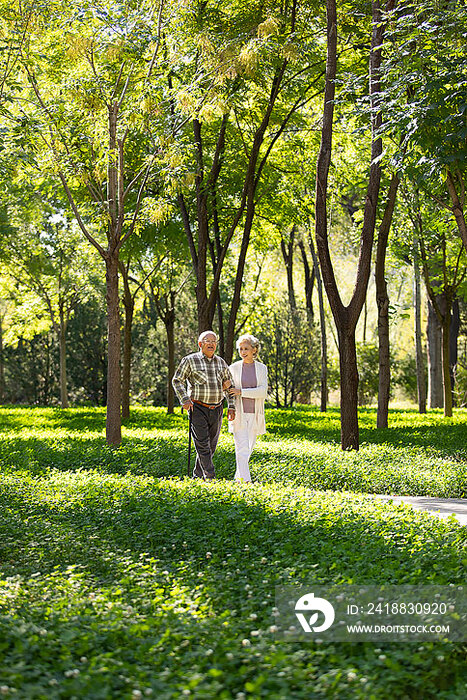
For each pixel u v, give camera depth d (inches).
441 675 150.5
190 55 629.6
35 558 249.0
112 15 579.2
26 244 1229.7
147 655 155.2
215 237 866.8
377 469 456.4
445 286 1019.9
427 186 501.7
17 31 589.3
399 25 464.8
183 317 1612.9
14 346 1785.2
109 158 618.8
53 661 149.9
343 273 2046.0
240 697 131.3
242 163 783.1
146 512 306.2
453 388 1475.1
